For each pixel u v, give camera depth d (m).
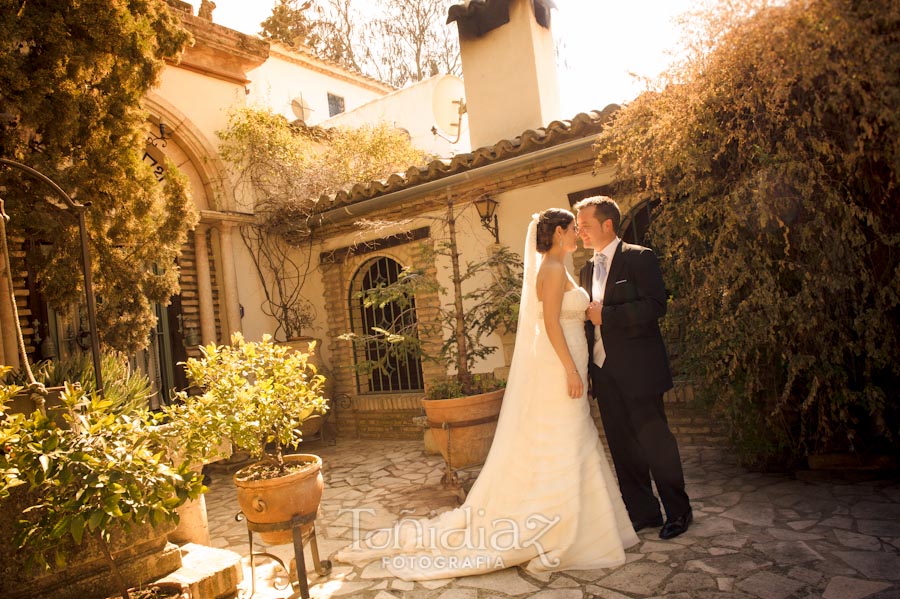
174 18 6.04
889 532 3.21
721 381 4.40
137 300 5.46
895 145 2.93
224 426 3.15
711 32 3.26
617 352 3.56
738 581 2.85
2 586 2.72
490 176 6.62
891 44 2.60
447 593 3.11
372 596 3.18
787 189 3.70
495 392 4.56
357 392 8.38
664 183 4.41
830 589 2.67
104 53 5.18
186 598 2.86
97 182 5.12
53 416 3.02
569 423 3.37
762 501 3.92
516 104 7.65
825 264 3.71
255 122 8.27
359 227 8.04
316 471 3.46
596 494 3.30
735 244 4.09
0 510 2.75
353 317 8.48
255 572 3.76
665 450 3.50
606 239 3.68
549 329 3.40
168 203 5.82
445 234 7.25
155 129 7.64
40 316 5.95
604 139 5.10
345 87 14.27
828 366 3.91
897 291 3.62
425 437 6.68
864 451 4.22
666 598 2.77
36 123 4.78
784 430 4.38
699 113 3.77
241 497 3.30
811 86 3.06
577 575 3.14
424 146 12.77
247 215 8.25
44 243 5.79
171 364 7.43
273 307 8.61
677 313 4.54
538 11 7.79
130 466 2.53
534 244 3.74
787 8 2.69
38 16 4.77
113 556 3.07
